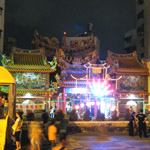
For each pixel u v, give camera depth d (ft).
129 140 63.46
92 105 112.47
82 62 132.16
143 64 127.65
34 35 146.61
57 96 114.62
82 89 124.77
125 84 124.06
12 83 52.75
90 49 153.99
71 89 125.90
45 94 114.83
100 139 65.16
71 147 51.83
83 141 61.11
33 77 117.60
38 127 38.99
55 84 116.37
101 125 82.48
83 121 82.74
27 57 122.62
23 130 63.00
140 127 70.08
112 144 56.29
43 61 119.55
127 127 82.84
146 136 70.18
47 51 152.66
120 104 118.42
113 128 82.64
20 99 113.19
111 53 134.10
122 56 134.72
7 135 50.08
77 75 130.41
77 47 158.20
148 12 180.45
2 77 52.06
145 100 116.67
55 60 118.21
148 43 177.88
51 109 98.99
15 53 122.72
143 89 124.77
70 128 80.64
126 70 123.75
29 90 115.03
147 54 178.19
